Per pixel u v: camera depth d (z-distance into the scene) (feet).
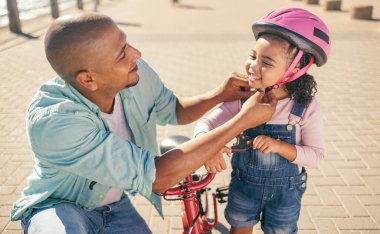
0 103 18.11
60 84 5.27
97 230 6.15
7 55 26.71
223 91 6.40
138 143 6.45
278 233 6.61
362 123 15.55
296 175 6.29
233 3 57.31
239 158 6.46
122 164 4.86
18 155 13.51
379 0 58.13
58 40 4.71
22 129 15.48
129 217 6.60
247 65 5.52
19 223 10.07
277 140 5.71
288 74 5.30
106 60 4.78
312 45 5.07
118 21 40.34
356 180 11.72
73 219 5.39
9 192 11.41
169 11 48.47
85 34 4.64
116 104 5.93
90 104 5.17
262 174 6.24
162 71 23.11
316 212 10.38
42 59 25.66
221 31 34.71
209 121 6.33
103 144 4.87
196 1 60.34
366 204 10.64
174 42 30.50
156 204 6.81
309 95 5.77
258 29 5.35
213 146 4.93
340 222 9.99
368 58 25.25
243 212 6.72
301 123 5.95
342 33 33.06
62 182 5.54
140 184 4.87
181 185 5.87
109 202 6.51
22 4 49.85
